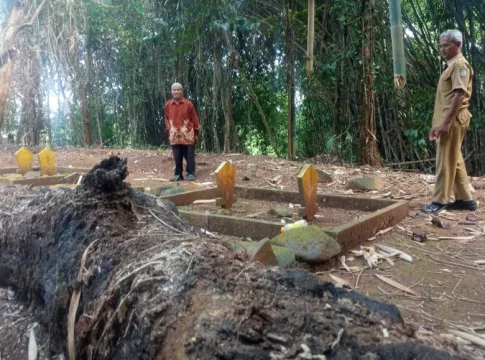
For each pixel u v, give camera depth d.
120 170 2.58
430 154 9.14
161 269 1.89
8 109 14.01
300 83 10.57
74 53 12.58
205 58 11.35
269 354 1.41
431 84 9.16
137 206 2.62
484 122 8.60
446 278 3.34
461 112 4.84
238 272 1.81
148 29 11.43
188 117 7.69
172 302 1.72
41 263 2.68
